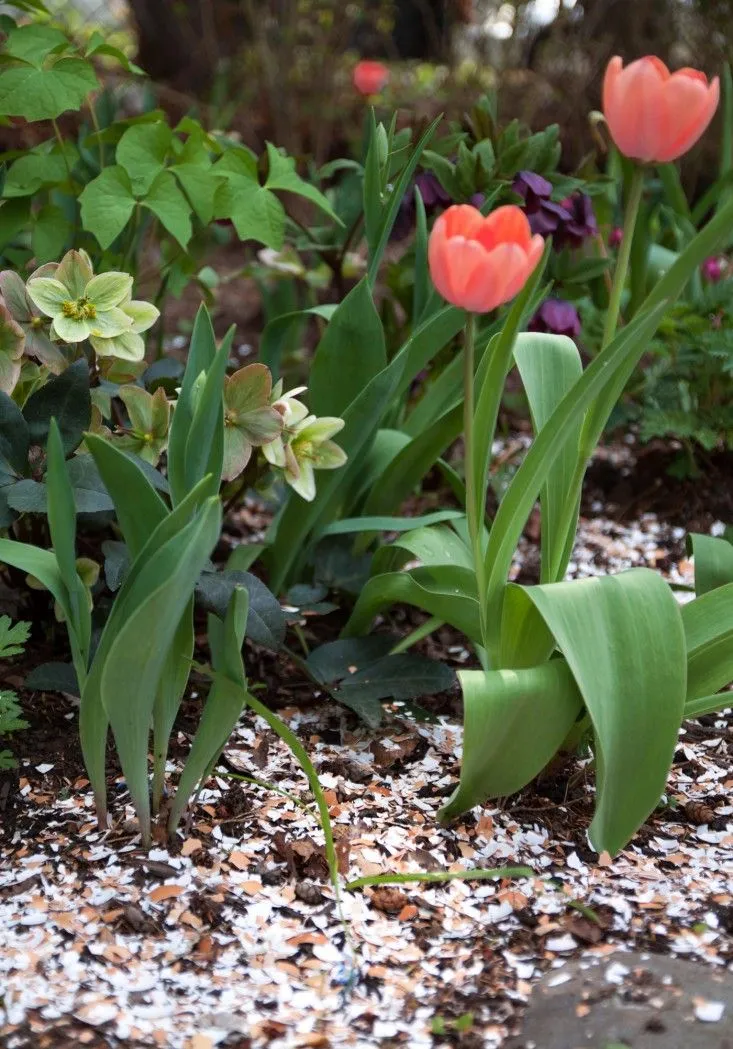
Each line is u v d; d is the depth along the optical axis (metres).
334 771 2.36
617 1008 2.13
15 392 2.38
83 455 2.32
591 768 2.34
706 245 2.16
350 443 2.45
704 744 2.43
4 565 2.46
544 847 2.28
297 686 2.49
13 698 2.29
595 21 5.50
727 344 2.72
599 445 3.42
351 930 2.20
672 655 2.21
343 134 6.03
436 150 2.76
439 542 2.44
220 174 2.55
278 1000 2.14
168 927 2.19
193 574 2.14
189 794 2.26
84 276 2.32
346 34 5.79
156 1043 2.11
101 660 2.19
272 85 5.73
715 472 3.11
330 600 2.62
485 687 2.21
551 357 2.35
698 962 2.17
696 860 2.27
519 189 2.70
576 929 2.20
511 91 5.58
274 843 2.27
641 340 2.20
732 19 5.38
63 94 2.46
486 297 2.12
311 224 4.71
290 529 2.51
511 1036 2.12
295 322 3.73
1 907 2.20
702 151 5.19
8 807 2.29
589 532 2.94
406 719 2.44
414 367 2.52
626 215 2.24
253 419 2.33
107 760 2.35
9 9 4.25
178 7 6.20
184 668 2.25
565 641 2.19
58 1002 2.13
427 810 2.32
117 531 2.58
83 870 2.24
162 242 2.93
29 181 2.57
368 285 2.43
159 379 2.48
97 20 6.09
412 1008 2.14
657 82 2.14
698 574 2.39
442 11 6.42
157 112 2.57
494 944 2.19
